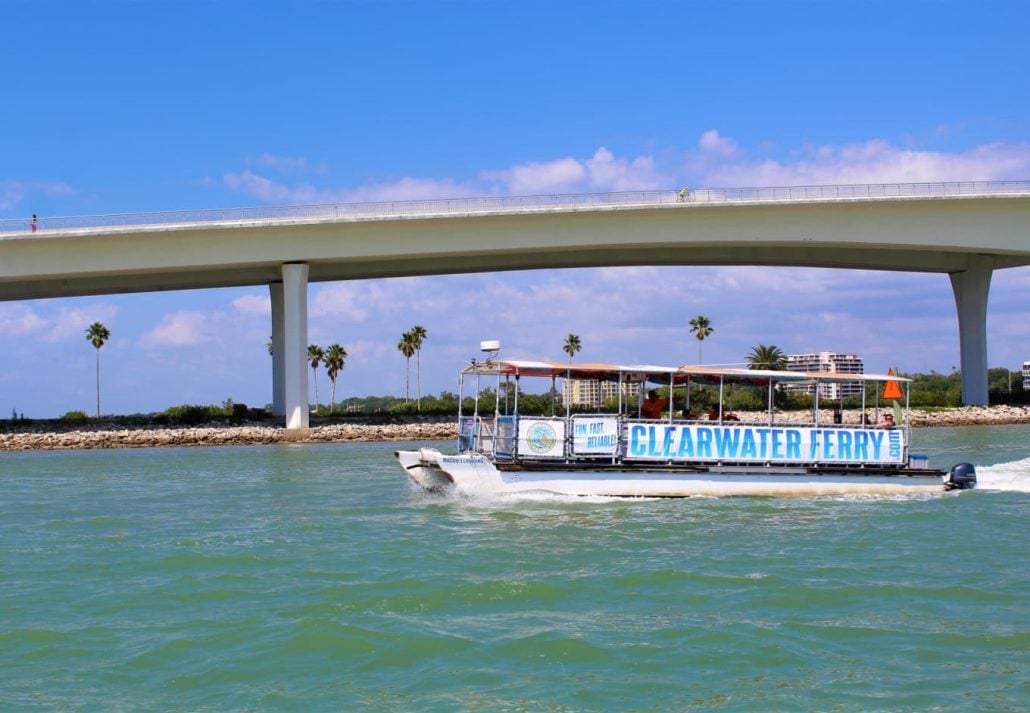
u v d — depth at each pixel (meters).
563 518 18.67
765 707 8.37
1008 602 11.82
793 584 12.75
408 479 29.03
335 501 23.06
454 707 8.41
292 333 53.31
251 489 26.94
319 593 12.52
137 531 18.77
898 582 12.88
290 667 9.53
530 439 20.56
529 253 57.16
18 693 8.96
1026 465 29.41
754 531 17.12
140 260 51.47
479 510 19.92
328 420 63.94
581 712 8.27
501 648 10.01
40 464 41.00
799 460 21.66
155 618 11.49
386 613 11.43
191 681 9.21
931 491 22.44
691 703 8.48
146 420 63.47
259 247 52.66
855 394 23.73
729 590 12.45
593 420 20.77
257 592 12.73
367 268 58.09
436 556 14.98
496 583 12.91
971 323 68.12
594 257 59.56
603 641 10.23
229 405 68.94
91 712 8.45
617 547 15.57
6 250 50.34
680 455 21.03
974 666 9.41
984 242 56.62
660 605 11.71
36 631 10.98
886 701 8.50
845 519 18.53
